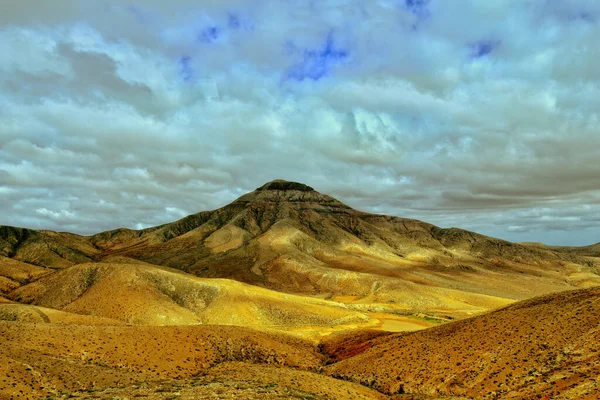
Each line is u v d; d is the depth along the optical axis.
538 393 43.56
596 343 47.34
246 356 70.50
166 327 73.12
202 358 66.12
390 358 63.12
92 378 50.31
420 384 54.00
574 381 42.91
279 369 63.09
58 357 54.88
